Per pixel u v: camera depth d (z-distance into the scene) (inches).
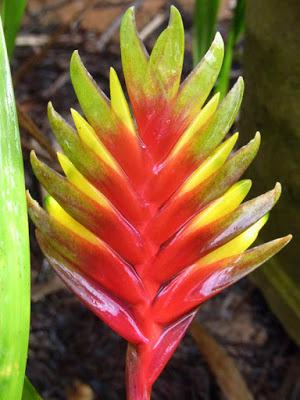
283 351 19.5
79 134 7.2
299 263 16.1
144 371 8.2
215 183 7.5
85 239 7.6
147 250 7.8
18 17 14.0
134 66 7.2
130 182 7.5
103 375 18.7
